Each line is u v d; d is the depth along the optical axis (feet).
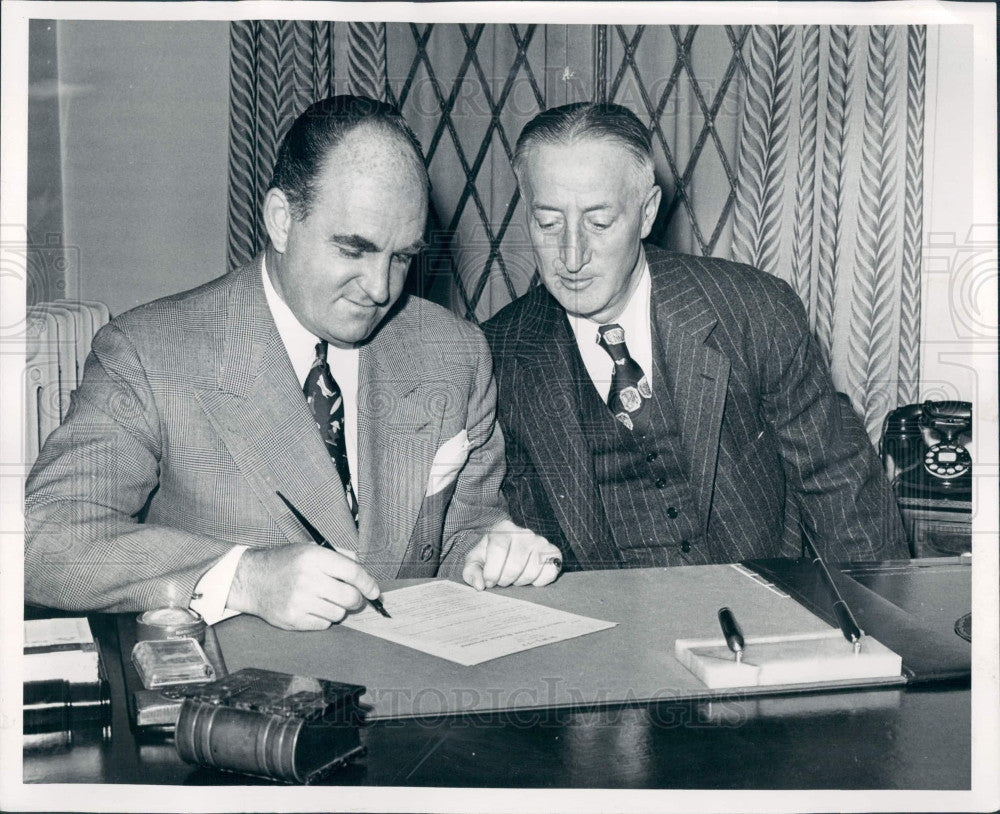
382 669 3.10
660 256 6.65
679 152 6.86
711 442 6.23
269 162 6.86
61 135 6.78
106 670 3.10
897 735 2.78
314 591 3.48
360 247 4.91
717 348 6.36
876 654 3.07
